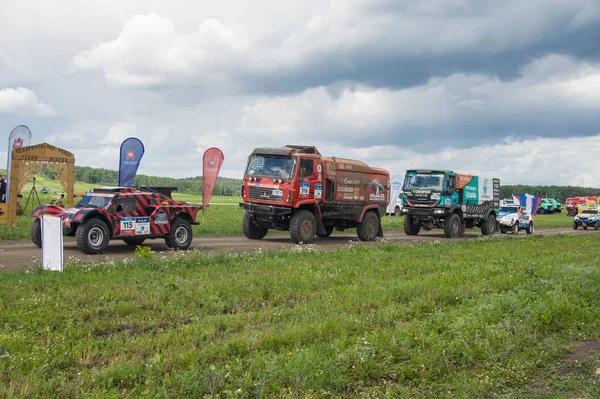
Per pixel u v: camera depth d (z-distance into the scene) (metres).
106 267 12.80
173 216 18.30
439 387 6.28
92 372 6.03
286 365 6.18
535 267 14.74
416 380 6.47
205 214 42.22
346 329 8.12
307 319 8.48
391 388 6.18
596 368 7.22
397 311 9.33
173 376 5.89
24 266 13.80
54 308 8.77
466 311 9.59
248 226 23.88
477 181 31.81
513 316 9.45
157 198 18.05
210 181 29.06
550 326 9.17
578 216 43.19
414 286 11.41
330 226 25.61
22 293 9.81
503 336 8.07
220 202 80.88
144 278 11.55
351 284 12.11
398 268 14.56
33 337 7.16
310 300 10.32
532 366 7.19
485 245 23.00
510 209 36.84
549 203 83.25
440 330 8.45
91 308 8.94
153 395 5.45
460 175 30.33
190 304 9.48
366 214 25.70
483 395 6.19
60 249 12.30
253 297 10.29
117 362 6.33
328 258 16.33
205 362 6.50
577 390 6.39
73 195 24.97
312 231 22.67
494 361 7.23
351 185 24.66
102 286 10.48
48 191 71.12
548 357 7.60
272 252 17.14
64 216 16.44
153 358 6.32
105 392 5.45
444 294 10.91
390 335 7.73
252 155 23.06
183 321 8.54
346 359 6.62
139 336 7.55
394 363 6.92
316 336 7.63
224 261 14.69
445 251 19.72
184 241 18.67
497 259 17.58
